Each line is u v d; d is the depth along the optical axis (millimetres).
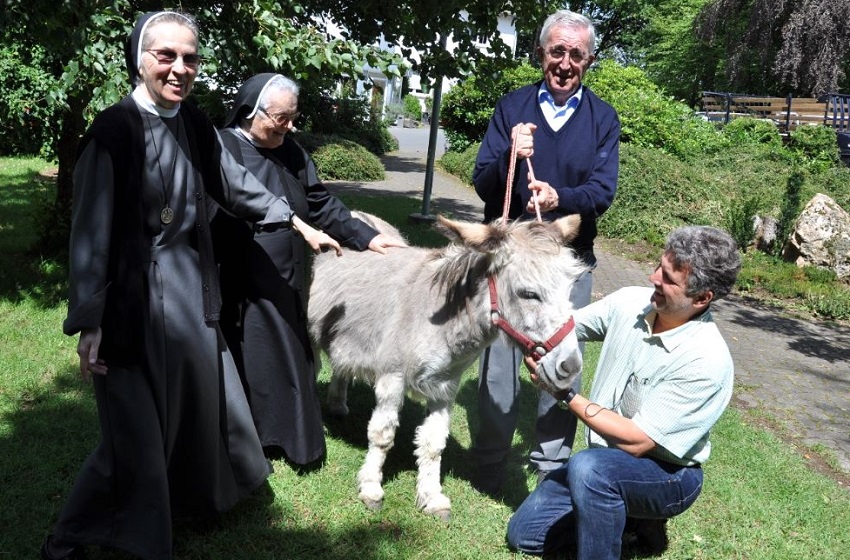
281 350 3701
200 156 2965
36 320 5703
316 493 3658
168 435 2836
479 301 3152
